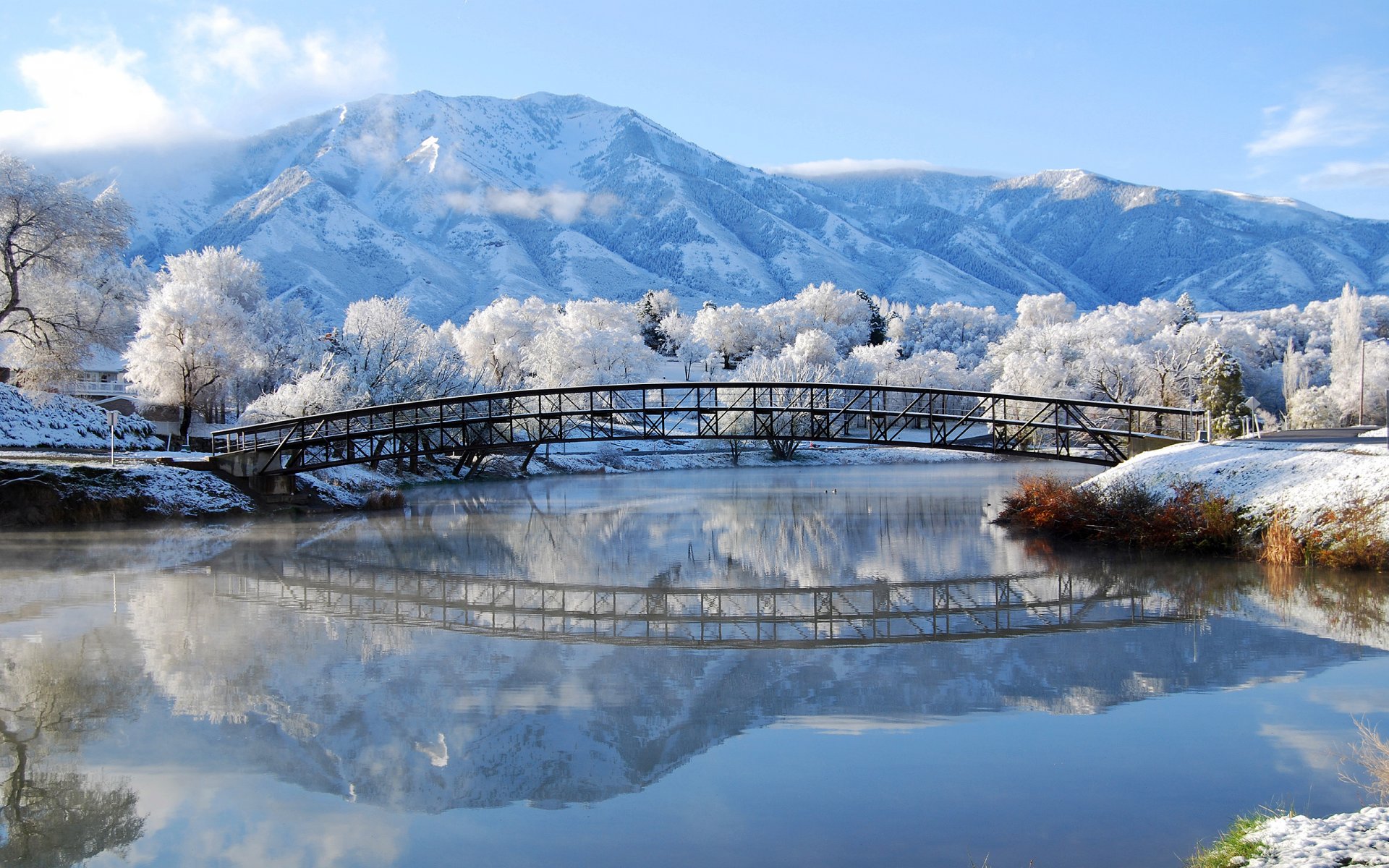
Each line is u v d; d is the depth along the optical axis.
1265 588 31.08
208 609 30.50
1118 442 63.44
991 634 26.12
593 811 14.66
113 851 13.73
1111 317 152.75
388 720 19.08
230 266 119.06
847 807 14.41
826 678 21.70
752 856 12.96
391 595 33.41
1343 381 93.31
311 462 66.94
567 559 41.88
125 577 36.50
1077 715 18.39
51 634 26.75
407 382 87.62
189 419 82.12
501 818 14.48
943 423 61.25
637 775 16.05
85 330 68.75
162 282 121.25
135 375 81.62
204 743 17.89
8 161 65.00
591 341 125.56
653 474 105.81
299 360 93.50
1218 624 26.17
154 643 25.67
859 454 124.81
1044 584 33.44
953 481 87.31
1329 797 14.12
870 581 35.22
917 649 24.48
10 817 14.88
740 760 16.48
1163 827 13.34
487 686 21.41
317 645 25.50
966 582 34.56
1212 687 20.03
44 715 19.50
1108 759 16.03
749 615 29.52
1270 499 37.53
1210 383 107.50
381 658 24.17
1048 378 115.62
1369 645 23.30
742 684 21.38
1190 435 61.94
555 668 23.08
